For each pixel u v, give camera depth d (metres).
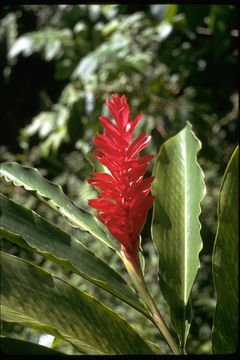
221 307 2.22
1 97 10.29
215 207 6.86
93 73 6.97
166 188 2.63
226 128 7.50
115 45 6.78
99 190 2.57
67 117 7.17
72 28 7.66
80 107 6.84
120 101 2.30
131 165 2.29
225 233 2.25
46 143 7.50
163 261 2.44
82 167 7.62
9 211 2.37
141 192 2.32
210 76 7.14
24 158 8.25
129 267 2.37
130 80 6.93
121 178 2.30
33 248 2.17
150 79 7.02
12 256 2.11
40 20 9.48
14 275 2.09
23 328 4.96
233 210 2.26
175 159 2.71
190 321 2.32
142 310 2.29
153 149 6.36
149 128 6.40
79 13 7.55
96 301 2.14
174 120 6.62
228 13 6.33
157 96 6.90
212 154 6.86
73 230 6.70
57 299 2.11
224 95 7.12
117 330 2.14
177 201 2.60
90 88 6.88
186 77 7.15
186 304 2.36
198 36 7.23
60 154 8.80
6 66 8.92
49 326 2.01
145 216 2.35
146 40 7.23
